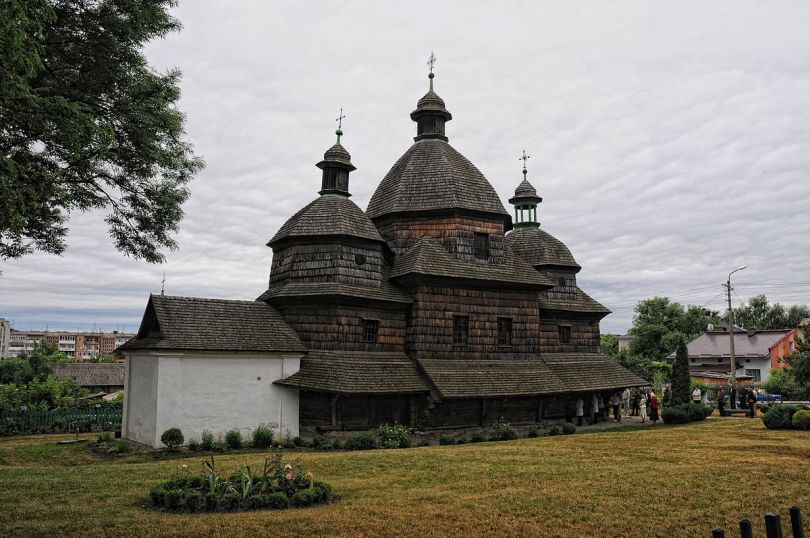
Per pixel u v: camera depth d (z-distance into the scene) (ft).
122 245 50.85
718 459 52.31
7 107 30.04
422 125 102.37
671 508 35.76
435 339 84.48
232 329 73.82
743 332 211.82
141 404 71.20
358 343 79.97
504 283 90.84
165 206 49.52
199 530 30.78
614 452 57.26
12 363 200.54
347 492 40.34
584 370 104.63
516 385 86.28
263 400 73.97
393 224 93.40
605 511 35.14
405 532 31.12
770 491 39.73
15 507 35.73
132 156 44.80
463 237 90.79
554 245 117.19
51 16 30.12
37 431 92.32
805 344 116.06
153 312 71.77
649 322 227.20
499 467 49.29
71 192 44.70
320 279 81.15
